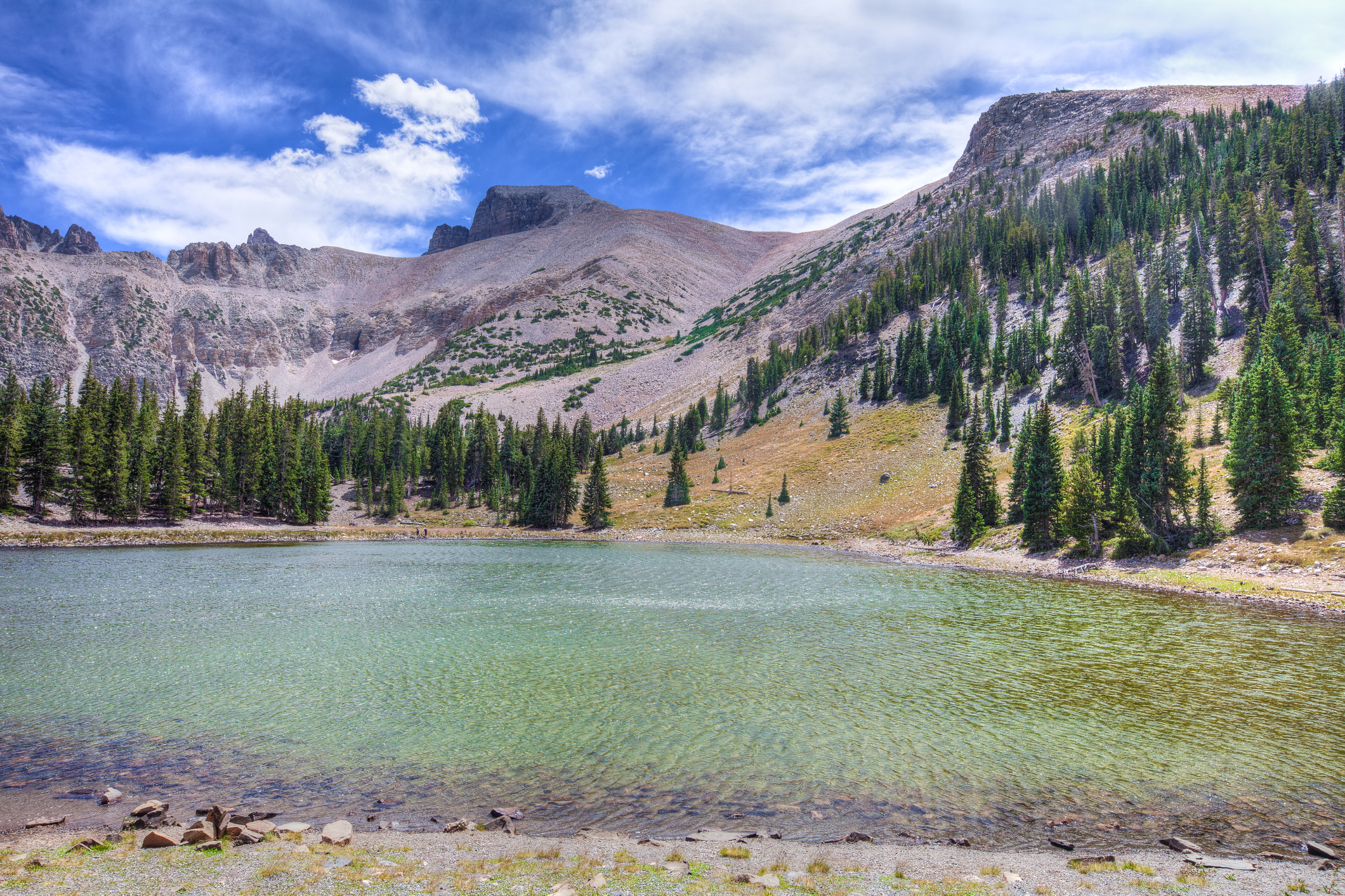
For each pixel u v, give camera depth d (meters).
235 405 146.12
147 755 21.38
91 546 95.50
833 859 14.74
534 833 16.38
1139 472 73.94
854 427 164.38
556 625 42.38
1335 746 22.44
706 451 186.75
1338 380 74.56
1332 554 54.25
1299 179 148.00
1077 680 30.20
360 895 12.08
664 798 18.61
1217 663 33.25
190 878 12.71
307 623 42.34
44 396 111.62
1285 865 14.63
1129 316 133.62
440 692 28.14
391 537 127.00
